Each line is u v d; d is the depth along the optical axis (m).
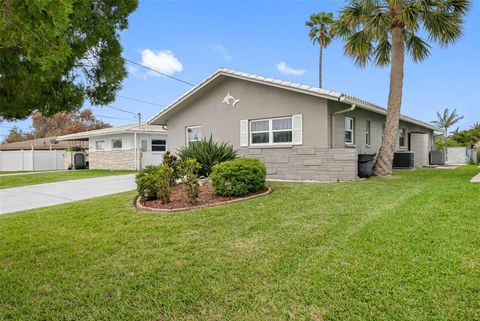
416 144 17.11
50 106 3.57
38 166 23.77
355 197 6.32
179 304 2.48
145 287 2.77
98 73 3.95
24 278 3.06
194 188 6.34
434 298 2.37
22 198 8.54
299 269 3.01
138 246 3.84
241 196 6.86
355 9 9.69
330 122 9.59
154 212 5.72
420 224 4.12
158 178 6.50
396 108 9.93
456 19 9.18
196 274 2.99
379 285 2.60
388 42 10.93
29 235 4.50
